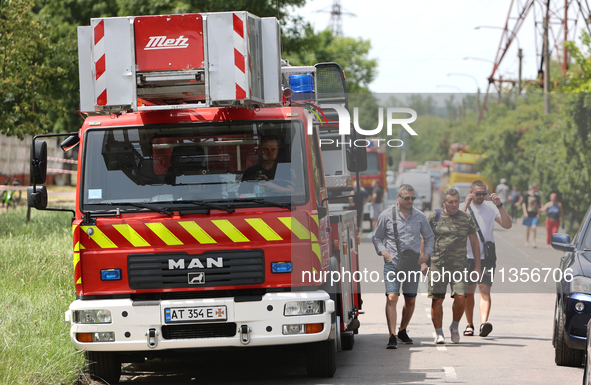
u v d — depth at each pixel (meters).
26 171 60.78
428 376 15.35
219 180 14.24
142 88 13.98
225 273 13.88
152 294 13.95
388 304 19.00
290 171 14.23
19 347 14.71
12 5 36.53
